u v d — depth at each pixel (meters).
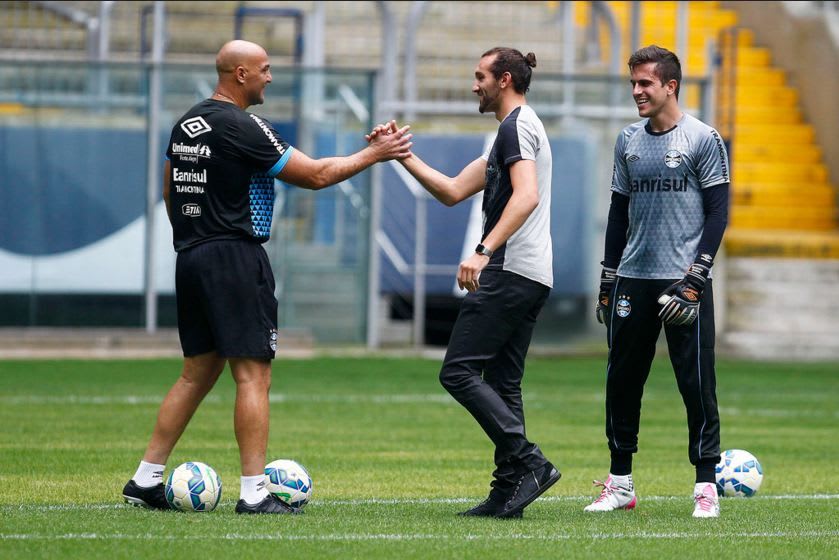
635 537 21.33
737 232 73.69
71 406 43.12
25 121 60.97
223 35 65.44
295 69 62.38
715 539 21.31
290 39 66.50
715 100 75.25
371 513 23.66
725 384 54.97
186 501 23.08
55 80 61.09
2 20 64.19
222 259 22.77
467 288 22.38
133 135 61.62
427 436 37.75
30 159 60.97
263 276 23.05
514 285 22.88
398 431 38.84
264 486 23.17
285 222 62.72
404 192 64.38
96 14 64.06
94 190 61.41
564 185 65.00
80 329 61.06
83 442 34.69
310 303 63.19
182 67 61.81
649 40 69.62
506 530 21.73
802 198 77.06
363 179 63.44
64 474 28.75
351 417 42.16
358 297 63.72
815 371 60.56
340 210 63.31
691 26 82.88
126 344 60.28
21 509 23.38
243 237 22.91
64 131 61.19
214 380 23.75
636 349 24.52
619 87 65.50
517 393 23.80
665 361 63.81
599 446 36.22
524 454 22.94
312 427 39.47
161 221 61.88
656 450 35.84
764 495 27.73
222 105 23.03
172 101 61.88
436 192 24.23
